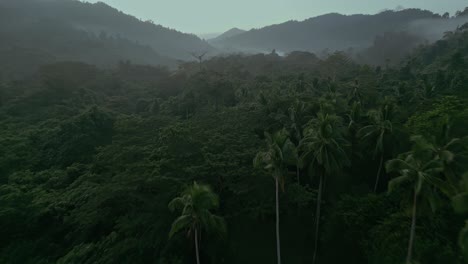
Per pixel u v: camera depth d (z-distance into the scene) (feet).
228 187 97.71
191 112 239.91
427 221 74.33
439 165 62.08
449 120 97.30
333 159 87.30
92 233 98.99
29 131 184.14
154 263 81.56
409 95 177.68
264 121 149.69
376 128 106.22
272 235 100.63
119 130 145.07
